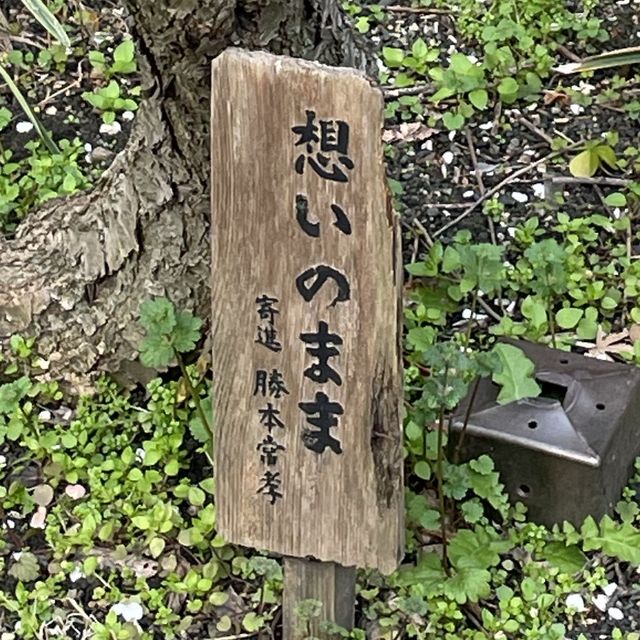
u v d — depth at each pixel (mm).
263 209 628
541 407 835
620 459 853
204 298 903
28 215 1000
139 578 835
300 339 652
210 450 877
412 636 803
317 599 735
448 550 824
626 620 822
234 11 752
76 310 925
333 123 599
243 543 715
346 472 677
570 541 832
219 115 614
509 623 798
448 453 854
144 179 868
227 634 817
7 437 912
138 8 757
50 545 865
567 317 965
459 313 995
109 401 941
